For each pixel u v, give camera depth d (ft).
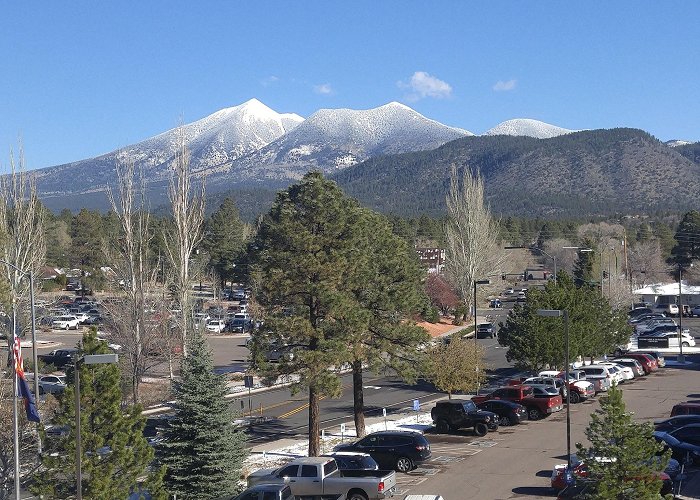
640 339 280.31
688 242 493.36
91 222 440.04
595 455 83.61
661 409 167.84
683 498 102.58
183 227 200.13
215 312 347.77
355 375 151.02
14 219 211.20
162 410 175.52
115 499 87.45
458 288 364.79
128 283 189.06
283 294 134.62
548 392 168.14
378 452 124.47
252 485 106.32
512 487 112.78
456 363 176.76
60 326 322.55
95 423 88.94
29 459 108.47
